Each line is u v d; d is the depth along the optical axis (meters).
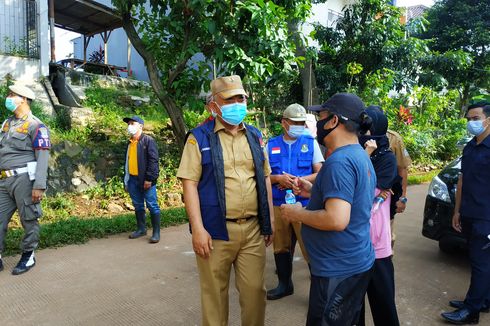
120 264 4.34
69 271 4.11
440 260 4.64
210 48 5.66
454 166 4.62
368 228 2.07
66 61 11.86
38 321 3.11
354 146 2.03
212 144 2.39
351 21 11.45
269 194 2.67
